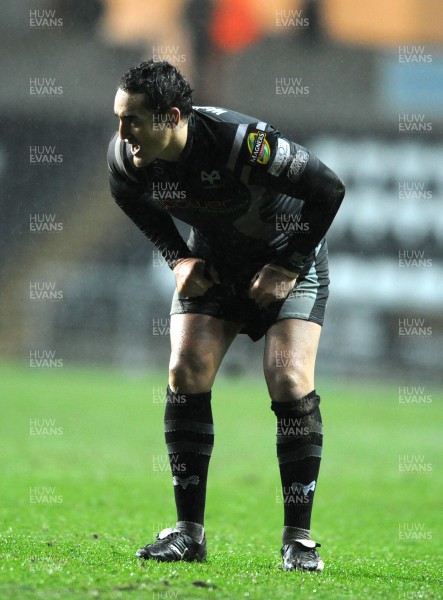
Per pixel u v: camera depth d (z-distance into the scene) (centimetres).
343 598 1288
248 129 1373
